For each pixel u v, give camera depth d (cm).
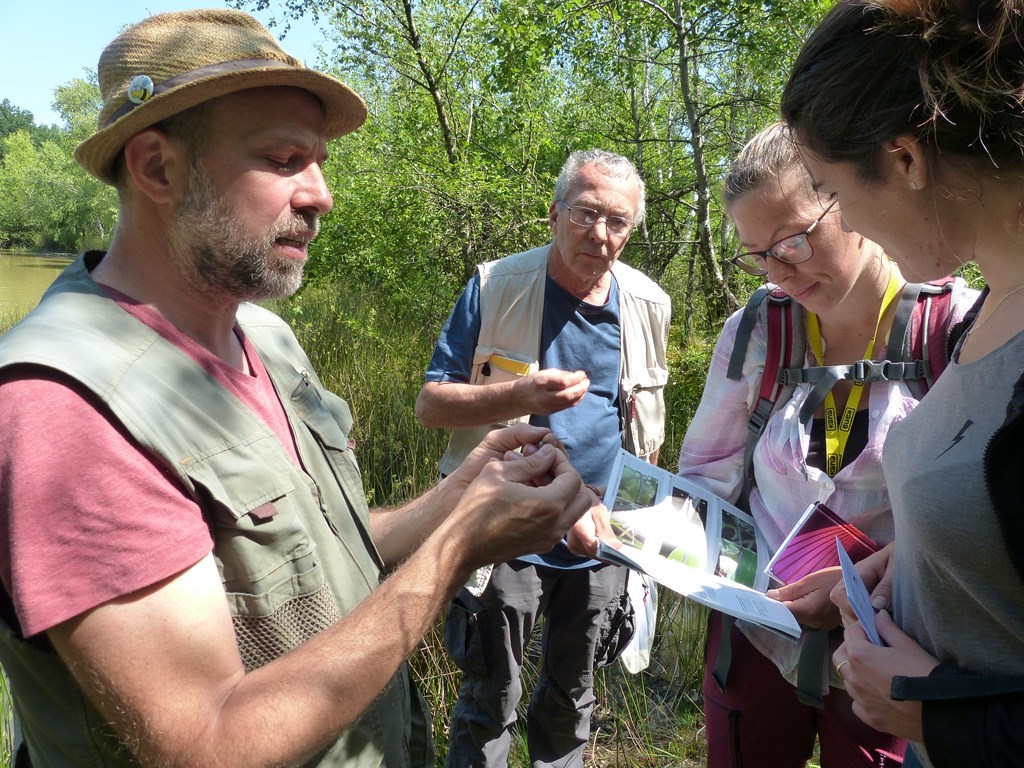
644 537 171
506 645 248
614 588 260
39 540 96
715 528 181
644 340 274
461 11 785
